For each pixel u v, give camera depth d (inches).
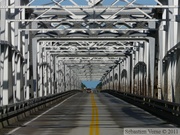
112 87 4175.7
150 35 1676.9
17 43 1332.4
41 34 1704.0
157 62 1646.2
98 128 852.0
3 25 1159.6
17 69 1331.2
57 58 2977.4
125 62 3053.6
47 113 1328.7
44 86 2191.2
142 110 1480.1
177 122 946.1
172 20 1259.2
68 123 973.8
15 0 1288.1
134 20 1305.4
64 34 1690.5
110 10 1460.4
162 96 1503.4
